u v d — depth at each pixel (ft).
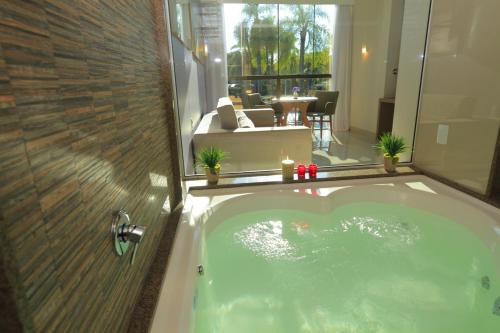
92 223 2.60
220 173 8.47
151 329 3.28
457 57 6.93
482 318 4.66
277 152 9.51
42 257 1.86
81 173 2.44
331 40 12.70
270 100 12.60
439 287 5.29
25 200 1.72
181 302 3.70
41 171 1.90
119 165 3.37
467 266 5.79
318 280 5.48
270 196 7.20
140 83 4.46
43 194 1.91
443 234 6.53
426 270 5.71
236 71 12.42
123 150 3.52
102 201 2.85
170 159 6.51
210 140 9.32
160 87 6.04
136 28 4.36
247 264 5.87
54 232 2.01
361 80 13.07
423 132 8.25
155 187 5.08
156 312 3.53
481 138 6.44
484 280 5.34
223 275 5.56
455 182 7.23
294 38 12.45
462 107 6.86
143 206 4.29
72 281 2.21
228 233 6.68
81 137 2.48
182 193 7.15
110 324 2.88
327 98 12.95
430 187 7.30
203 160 7.72
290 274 5.64
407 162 8.82
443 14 7.31
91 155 2.66
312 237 6.72
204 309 4.55
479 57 6.33
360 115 13.29
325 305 4.93
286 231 6.93
